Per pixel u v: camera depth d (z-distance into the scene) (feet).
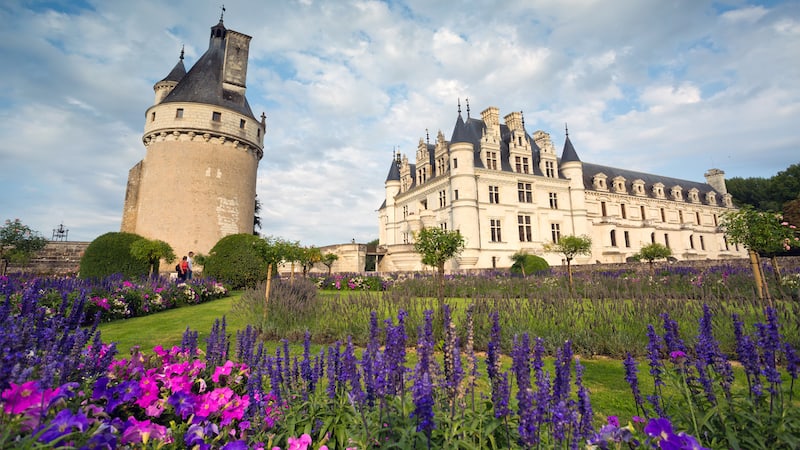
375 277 69.31
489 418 8.84
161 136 89.86
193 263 82.99
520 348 8.21
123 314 35.17
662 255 67.97
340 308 30.12
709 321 10.95
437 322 23.67
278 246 41.19
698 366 9.62
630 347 20.86
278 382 10.49
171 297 43.50
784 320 19.26
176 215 86.02
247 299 36.99
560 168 137.80
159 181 87.76
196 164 89.25
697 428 8.67
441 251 31.17
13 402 6.27
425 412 6.70
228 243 65.26
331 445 8.84
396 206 151.74
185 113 89.76
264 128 107.04
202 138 90.74
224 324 13.93
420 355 8.48
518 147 127.85
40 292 27.78
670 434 6.24
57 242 92.84
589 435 7.35
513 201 120.57
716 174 201.16
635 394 9.27
